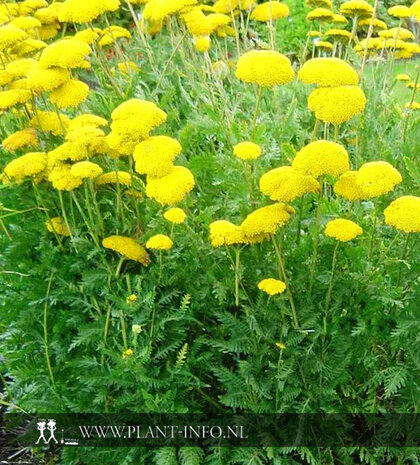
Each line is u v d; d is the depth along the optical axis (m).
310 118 2.16
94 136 1.51
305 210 1.58
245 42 2.31
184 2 1.84
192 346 1.55
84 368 1.58
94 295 1.63
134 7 3.30
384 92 2.19
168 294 1.51
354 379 1.50
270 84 1.42
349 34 2.14
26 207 1.75
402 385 1.46
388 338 1.43
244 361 1.45
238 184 1.58
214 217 1.66
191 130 1.93
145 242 1.55
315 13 2.13
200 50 2.12
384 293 1.40
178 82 2.22
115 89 1.98
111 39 2.18
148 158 1.38
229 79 2.29
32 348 1.68
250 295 1.50
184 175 1.39
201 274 1.51
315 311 1.45
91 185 1.53
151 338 1.51
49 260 1.63
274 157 1.70
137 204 1.59
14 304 1.70
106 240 1.53
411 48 2.15
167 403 1.46
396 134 1.95
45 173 1.58
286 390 1.44
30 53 1.84
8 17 2.00
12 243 1.72
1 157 1.77
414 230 1.30
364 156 1.95
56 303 1.68
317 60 1.37
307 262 1.44
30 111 1.90
